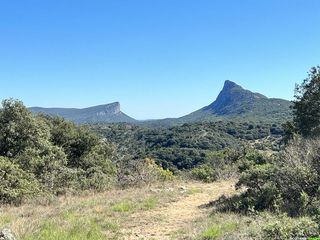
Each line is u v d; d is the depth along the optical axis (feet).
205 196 57.36
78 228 33.60
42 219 38.65
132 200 51.52
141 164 92.84
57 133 122.42
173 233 33.53
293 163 47.26
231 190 61.46
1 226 33.42
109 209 45.01
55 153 90.68
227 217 37.06
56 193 66.49
